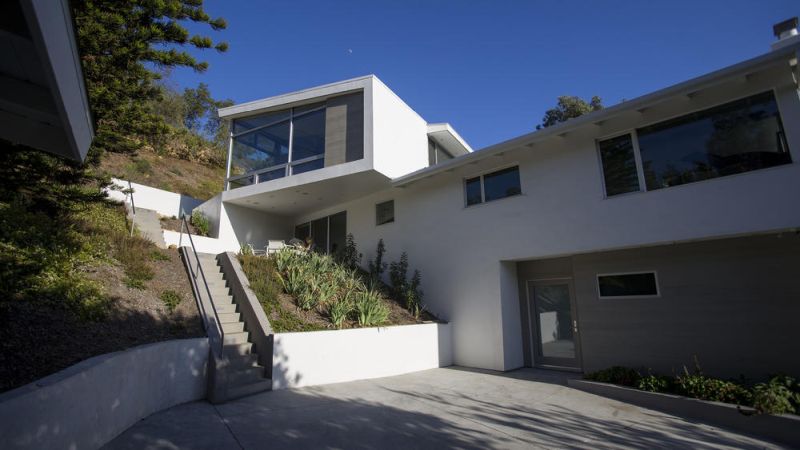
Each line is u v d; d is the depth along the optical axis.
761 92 6.71
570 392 7.52
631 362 7.96
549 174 9.32
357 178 12.28
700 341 7.24
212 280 9.49
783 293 6.57
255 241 16.06
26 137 3.72
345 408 6.13
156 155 27.66
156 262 9.34
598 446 4.79
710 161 7.13
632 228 7.81
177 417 5.21
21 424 2.75
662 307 7.74
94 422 3.84
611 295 8.43
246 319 8.22
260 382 6.84
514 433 5.21
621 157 8.31
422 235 12.12
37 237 6.79
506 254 9.88
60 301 5.51
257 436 4.71
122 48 6.86
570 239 8.73
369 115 12.01
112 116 7.81
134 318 6.41
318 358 7.75
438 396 7.14
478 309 10.30
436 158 15.95
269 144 14.39
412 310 11.02
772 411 5.26
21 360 4.04
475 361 10.14
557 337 9.80
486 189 10.79
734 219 6.66
